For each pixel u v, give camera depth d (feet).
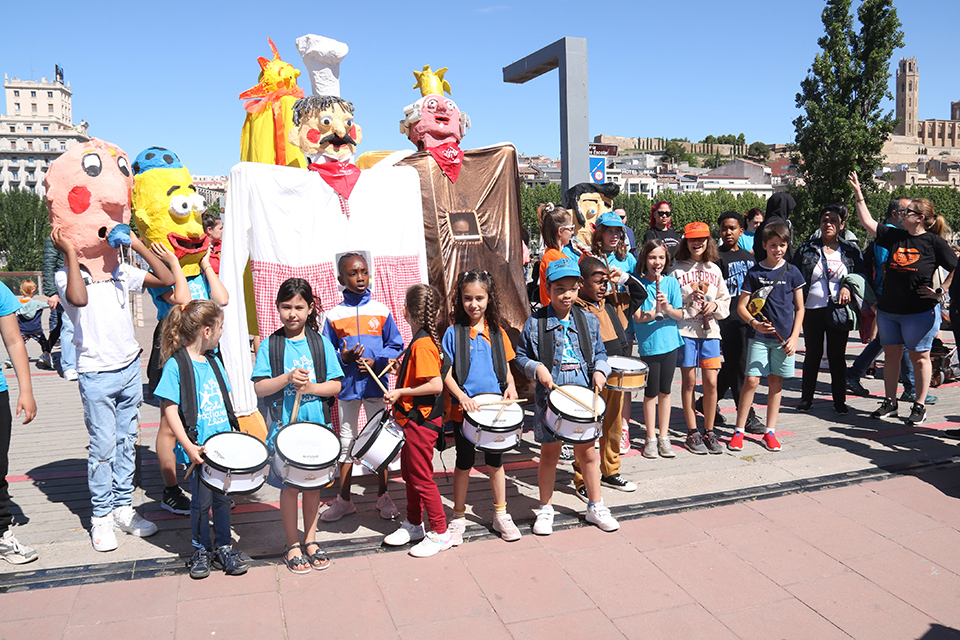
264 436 15.40
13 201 189.57
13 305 12.72
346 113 17.95
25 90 555.69
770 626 10.93
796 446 20.17
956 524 14.70
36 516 15.35
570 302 14.58
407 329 18.62
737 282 21.45
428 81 22.80
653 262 18.16
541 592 11.93
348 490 15.17
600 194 24.17
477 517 15.21
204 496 12.26
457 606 11.47
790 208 25.77
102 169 13.62
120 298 14.02
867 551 13.46
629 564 12.95
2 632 10.62
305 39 20.34
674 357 18.74
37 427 23.43
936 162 505.25
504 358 14.12
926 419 22.97
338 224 17.74
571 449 19.74
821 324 23.45
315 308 13.51
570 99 29.94
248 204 16.78
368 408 15.26
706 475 17.74
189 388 11.94
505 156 23.77
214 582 12.21
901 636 10.66
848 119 77.36
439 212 22.07
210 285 16.10
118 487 14.35
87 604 11.45
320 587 12.07
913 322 21.80
